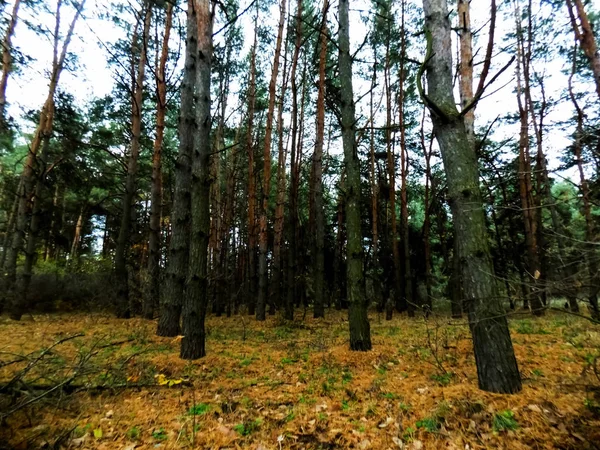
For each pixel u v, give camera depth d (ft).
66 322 32.19
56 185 58.49
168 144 59.57
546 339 21.95
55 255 81.10
